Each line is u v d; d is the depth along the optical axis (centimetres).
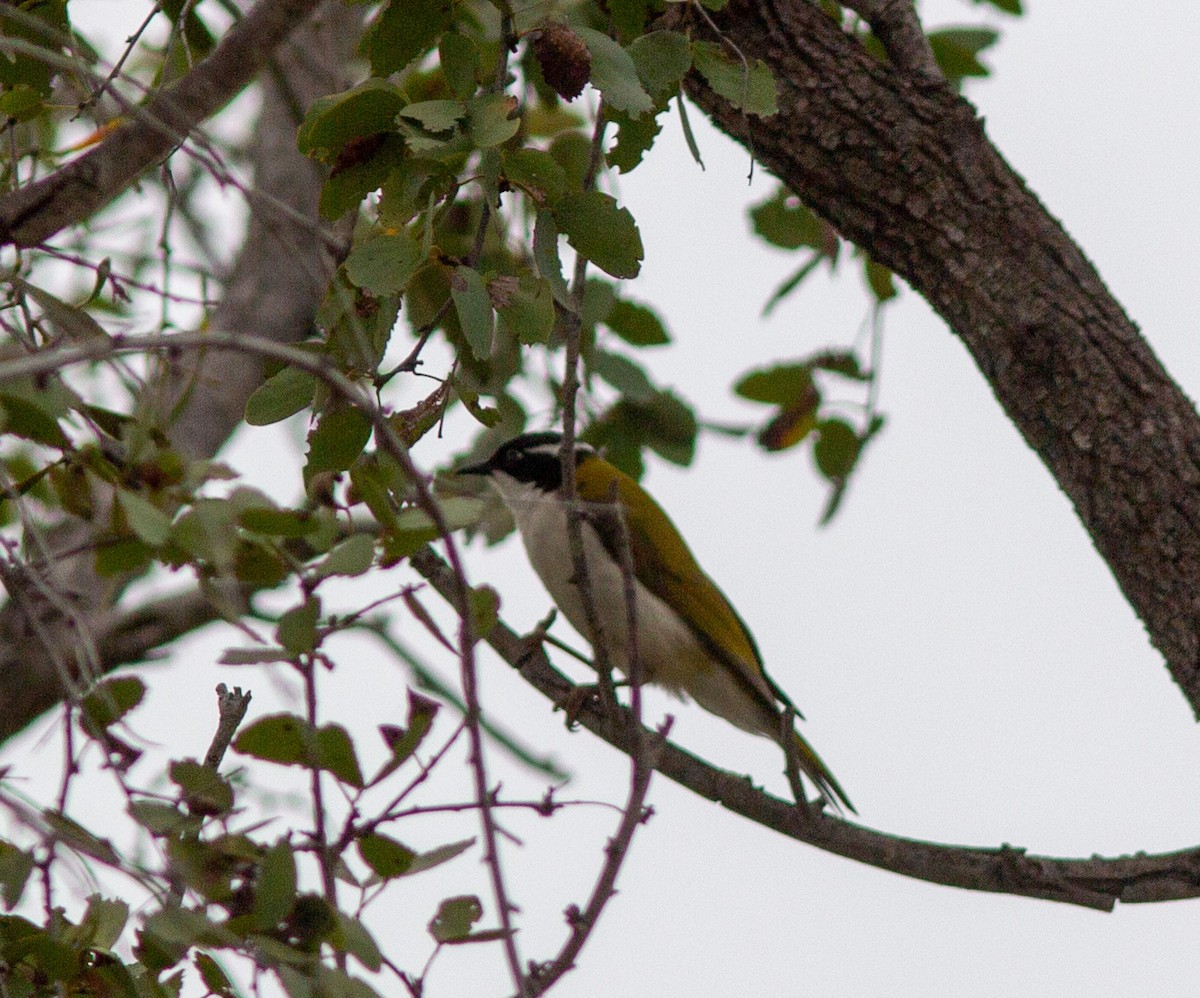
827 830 1053
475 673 639
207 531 638
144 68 1262
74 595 699
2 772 645
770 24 1090
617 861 706
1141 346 1034
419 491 618
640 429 1323
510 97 779
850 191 1085
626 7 912
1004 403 1058
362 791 678
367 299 813
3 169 985
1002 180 1073
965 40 1331
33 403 668
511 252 1158
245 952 637
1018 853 1024
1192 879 998
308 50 1335
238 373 1470
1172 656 991
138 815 633
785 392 1383
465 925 678
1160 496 995
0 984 655
